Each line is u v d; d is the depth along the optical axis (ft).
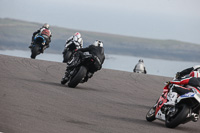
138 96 155.12
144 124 102.12
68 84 150.92
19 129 80.59
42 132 80.48
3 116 89.04
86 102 122.83
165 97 104.42
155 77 223.71
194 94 97.66
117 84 182.19
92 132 85.66
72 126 88.63
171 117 101.65
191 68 110.11
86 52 151.94
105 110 114.21
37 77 168.55
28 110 98.43
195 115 101.09
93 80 185.26
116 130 90.33
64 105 112.27
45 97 120.26
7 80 143.43
